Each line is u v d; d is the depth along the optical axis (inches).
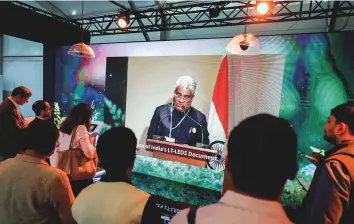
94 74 224.5
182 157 186.7
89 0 215.0
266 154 23.6
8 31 177.5
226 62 173.3
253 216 23.7
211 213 25.8
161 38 237.1
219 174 173.2
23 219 48.2
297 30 195.9
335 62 145.3
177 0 207.6
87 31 233.3
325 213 48.9
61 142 84.5
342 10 174.6
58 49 239.9
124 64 210.1
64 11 236.7
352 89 141.6
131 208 39.6
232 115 171.5
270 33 203.2
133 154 44.0
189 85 184.1
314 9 174.7
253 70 166.1
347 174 49.2
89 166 87.3
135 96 205.8
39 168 49.6
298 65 154.6
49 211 49.8
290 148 24.4
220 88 174.9
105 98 220.2
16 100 131.6
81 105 88.1
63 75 239.6
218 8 192.4
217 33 218.4
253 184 24.1
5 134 126.2
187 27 207.6
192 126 183.0
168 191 171.9
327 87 147.6
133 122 206.5
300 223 54.7
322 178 51.1
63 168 83.2
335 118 56.8
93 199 41.4
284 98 158.7
